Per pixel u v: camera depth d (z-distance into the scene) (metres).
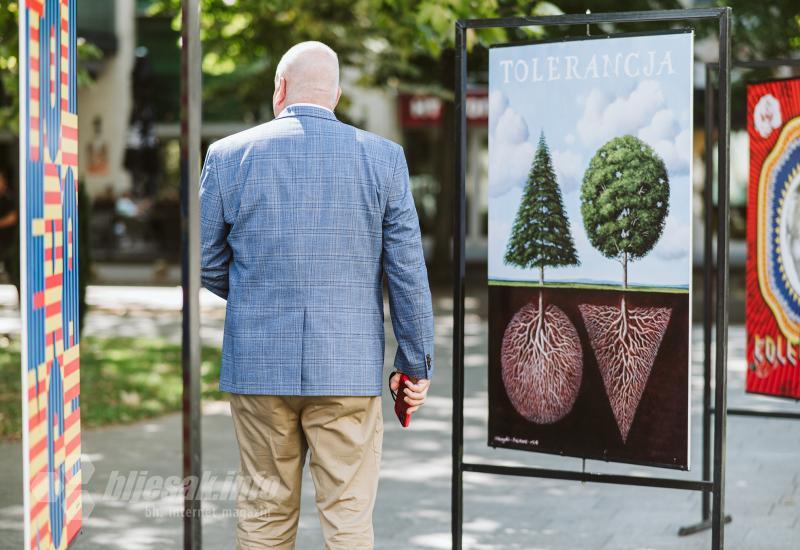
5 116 9.99
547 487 6.38
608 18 4.15
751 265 5.95
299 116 3.65
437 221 20.98
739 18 14.03
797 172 5.70
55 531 3.33
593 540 5.32
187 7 2.79
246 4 11.93
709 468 5.72
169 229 26.41
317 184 3.58
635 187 4.17
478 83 16.52
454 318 4.37
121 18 26.38
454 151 4.36
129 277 21.97
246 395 3.63
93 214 26.11
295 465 3.73
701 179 21.08
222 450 7.11
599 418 4.28
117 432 7.77
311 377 3.54
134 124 24.09
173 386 9.57
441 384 9.90
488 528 5.51
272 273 3.58
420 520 5.62
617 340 4.23
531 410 4.42
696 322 14.72
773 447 7.47
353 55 15.66
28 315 3.00
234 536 5.26
